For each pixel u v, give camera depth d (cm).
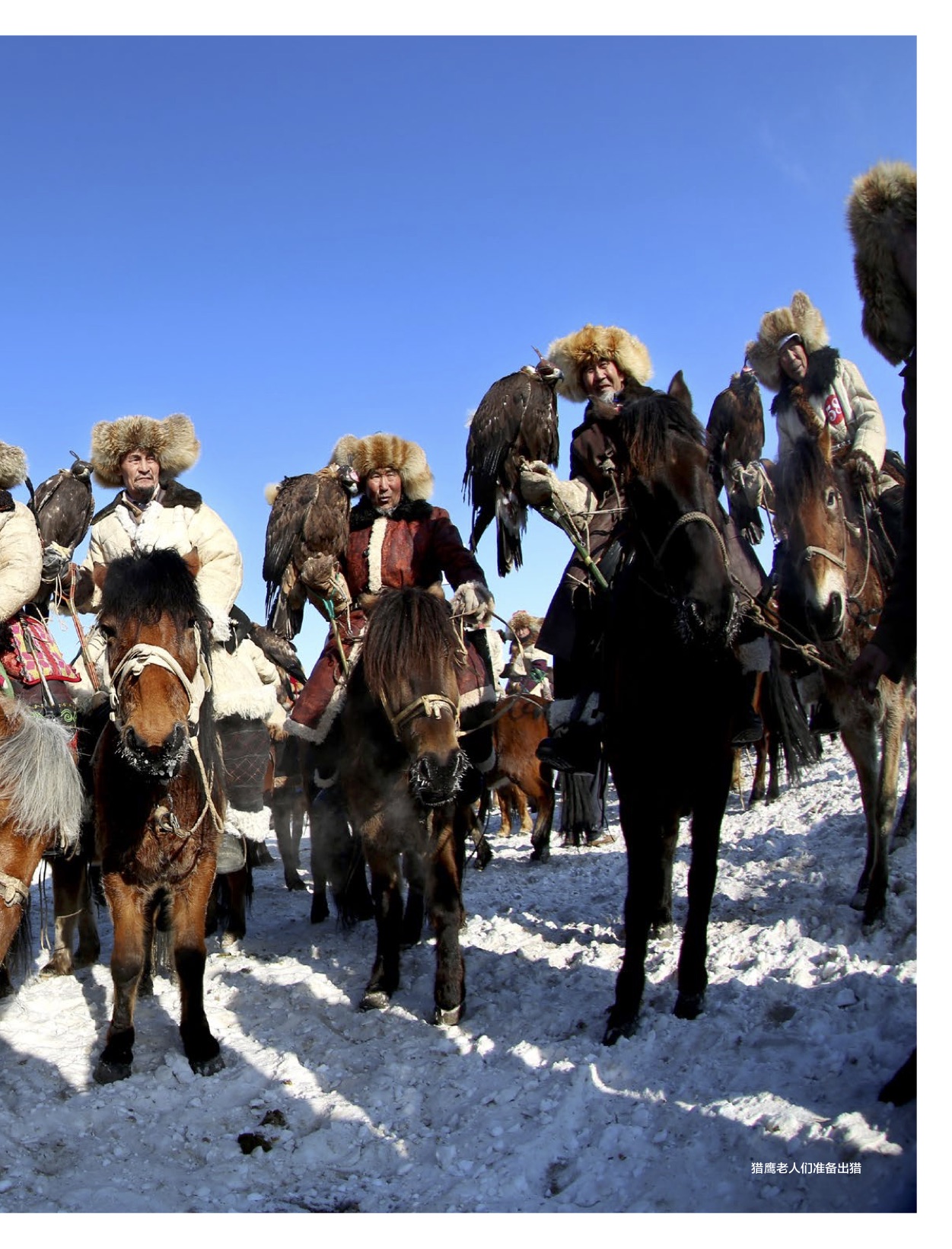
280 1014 533
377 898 548
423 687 489
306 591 600
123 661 438
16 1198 354
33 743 423
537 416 545
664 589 447
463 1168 363
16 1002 550
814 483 546
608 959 574
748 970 510
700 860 469
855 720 572
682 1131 359
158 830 461
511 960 585
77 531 576
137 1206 347
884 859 561
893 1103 335
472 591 541
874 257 351
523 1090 411
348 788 546
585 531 516
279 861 1246
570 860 1047
